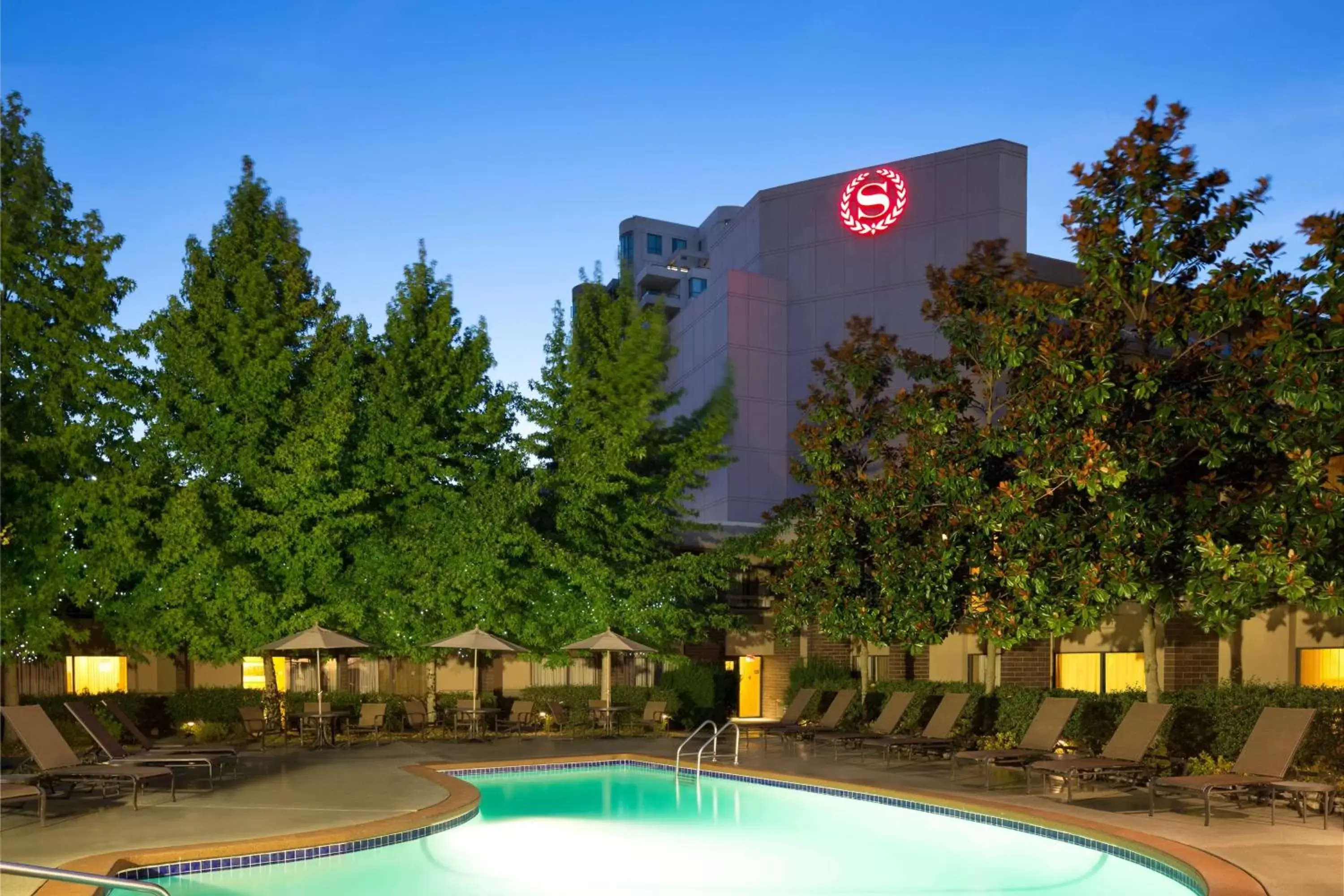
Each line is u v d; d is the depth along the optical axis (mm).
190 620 22234
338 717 23344
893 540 17062
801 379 62188
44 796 12273
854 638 21562
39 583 21844
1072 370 13648
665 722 24906
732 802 16359
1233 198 13992
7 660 22031
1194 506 13492
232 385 23641
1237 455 14023
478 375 25844
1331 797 12547
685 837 13695
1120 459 13320
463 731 24844
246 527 23156
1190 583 12914
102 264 23016
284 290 24688
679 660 25328
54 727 14047
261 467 23469
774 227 63969
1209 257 14422
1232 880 9367
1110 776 14891
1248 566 11719
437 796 14625
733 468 60344
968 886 11156
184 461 23516
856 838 13672
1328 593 11484
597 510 26219
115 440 23516
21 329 22000
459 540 24156
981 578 15617
